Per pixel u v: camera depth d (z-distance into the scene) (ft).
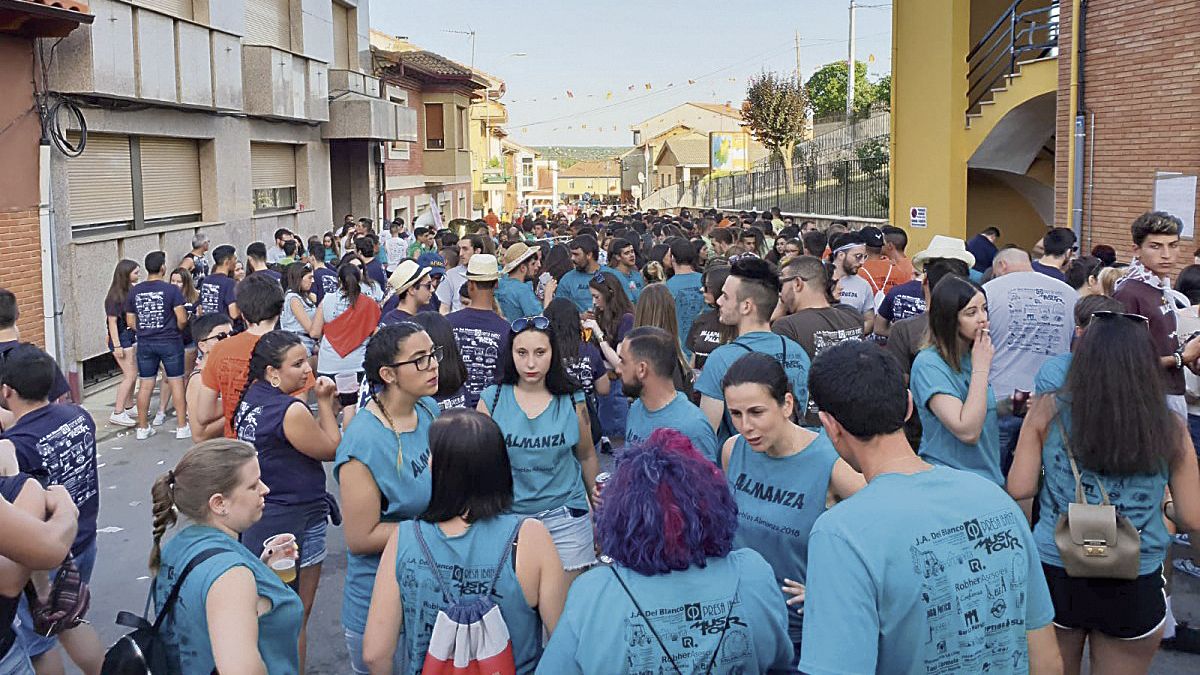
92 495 16.65
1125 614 12.30
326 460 16.94
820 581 8.32
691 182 175.52
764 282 16.53
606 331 26.86
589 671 8.98
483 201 175.52
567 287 33.53
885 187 73.41
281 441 16.19
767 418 11.87
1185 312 20.49
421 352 13.96
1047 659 8.91
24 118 39.32
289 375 16.52
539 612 10.90
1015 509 8.83
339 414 32.32
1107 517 11.91
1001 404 16.96
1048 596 9.00
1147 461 11.80
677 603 9.09
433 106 116.47
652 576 9.16
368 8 90.79
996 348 18.65
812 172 92.32
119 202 48.32
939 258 23.12
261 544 16.01
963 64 55.16
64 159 42.01
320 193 75.61
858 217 77.36
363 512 13.67
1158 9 37.70
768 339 16.38
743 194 126.31
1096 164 41.88
